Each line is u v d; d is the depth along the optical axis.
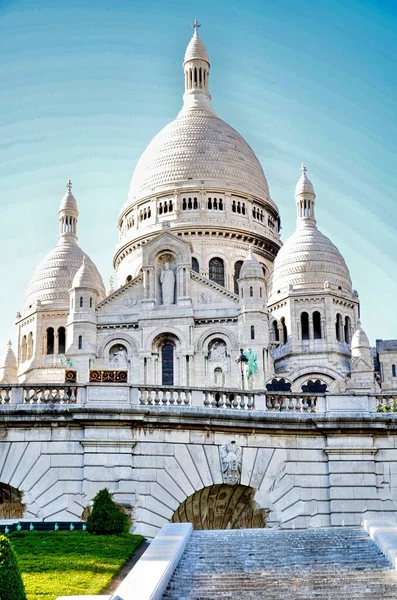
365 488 41.97
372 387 107.06
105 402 41.00
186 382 99.62
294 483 41.97
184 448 41.16
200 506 42.09
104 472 40.03
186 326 101.19
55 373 114.62
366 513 41.66
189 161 132.00
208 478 41.16
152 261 104.25
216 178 130.62
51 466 40.09
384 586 28.66
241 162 133.75
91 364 100.50
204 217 127.50
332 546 32.91
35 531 35.88
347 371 111.88
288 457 42.28
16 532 35.22
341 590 28.38
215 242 125.94
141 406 40.81
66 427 40.53
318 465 42.28
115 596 24.61
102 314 103.31
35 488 39.78
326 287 115.56
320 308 115.00
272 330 117.94
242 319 100.44
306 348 113.75
